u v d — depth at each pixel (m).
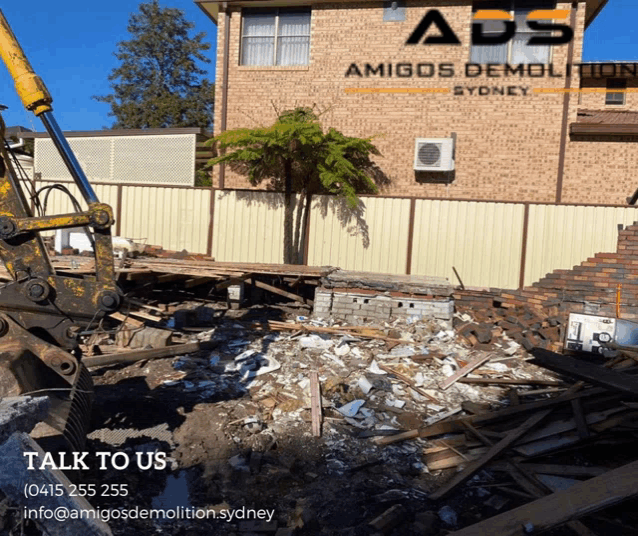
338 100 16.23
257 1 16.27
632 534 5.09
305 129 13.89
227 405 7.18
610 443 6.41
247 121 16.73
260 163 15.69
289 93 16.48
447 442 6.57
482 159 15.62
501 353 9.76
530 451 6.25
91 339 9.35
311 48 16.31
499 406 7.64
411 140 15.92
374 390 7.85
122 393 7.57
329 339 9.72
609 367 8.92
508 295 11.88
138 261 12.02
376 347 9.48
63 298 5.67
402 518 5.19
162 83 38.84
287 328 10.31
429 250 13.91
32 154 19.23
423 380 8.34
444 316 10.80
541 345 10.25
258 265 12.70
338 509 5.37
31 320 5.68
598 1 15.62
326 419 6.99
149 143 16.17
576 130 14.96
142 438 6.44
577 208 13.18
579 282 11.22
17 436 3.54
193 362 8.66
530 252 13.42
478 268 13.68
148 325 10.21
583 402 7.03
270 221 14.70
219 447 6.30
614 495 4.42
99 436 6.45
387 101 15.99
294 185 15.89
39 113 5.54
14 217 5.62
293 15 16.66
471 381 8.40
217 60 16.88
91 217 5.56
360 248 14.27
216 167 16.72
